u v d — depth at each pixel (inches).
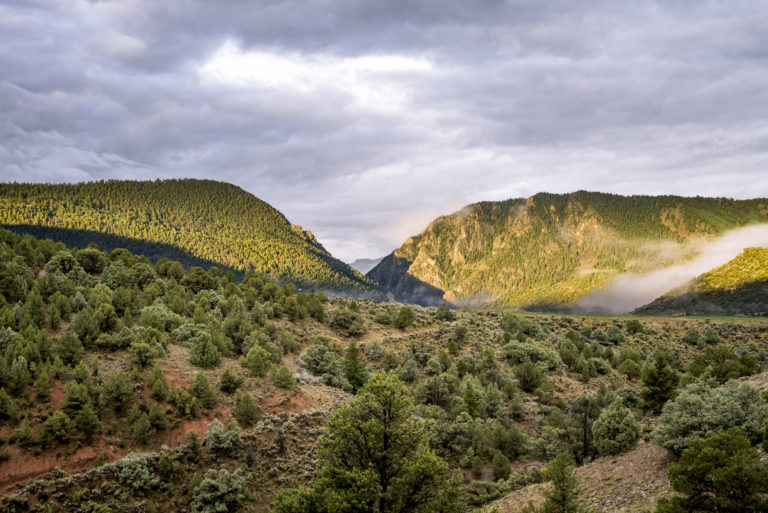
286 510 1100.5
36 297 2242.9
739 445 870.4
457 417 2420.0
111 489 1529.3
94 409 1724.9
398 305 5275.6
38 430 1606.8
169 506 1569.9
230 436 1813.5
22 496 1414.9
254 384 2222.0
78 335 2112.5
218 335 2539.4
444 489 1111.0
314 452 1926.7
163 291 3358.8
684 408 1274.6
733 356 2950.3
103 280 3245.6
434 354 3629.4
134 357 2033.7
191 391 1998.0
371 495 1015.6
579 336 4936.0
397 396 1117.7
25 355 1792.6
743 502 805.2
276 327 3398.1
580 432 2069.4
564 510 992.2
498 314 5890.8
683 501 864.3
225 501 1587.1
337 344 3415.4
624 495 1139.9
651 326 6082.7
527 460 2284.7
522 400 3090.6
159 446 1742.1
